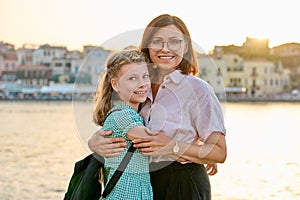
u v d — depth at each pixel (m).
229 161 20.23
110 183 3.72
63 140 30.45
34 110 67.00
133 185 3.72
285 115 59.91
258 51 101.19
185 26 3.87
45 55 93.94
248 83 99.06
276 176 16.97
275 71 100.50
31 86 94.44
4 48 95.56
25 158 22.14
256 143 29.11
